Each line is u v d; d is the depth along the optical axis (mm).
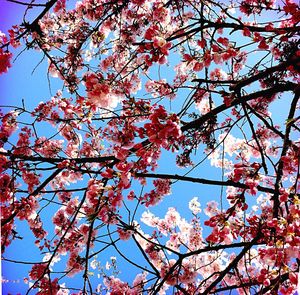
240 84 3354
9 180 3584
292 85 3340
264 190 3312
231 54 3412
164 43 3268
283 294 2736
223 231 3084
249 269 4711
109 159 3438
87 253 3432
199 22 3582
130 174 3074
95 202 3127
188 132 4047
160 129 2916
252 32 3613
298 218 2748
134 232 4062
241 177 3422
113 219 3543
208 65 3465
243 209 3297
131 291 4395
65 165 3389
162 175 3309
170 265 4445
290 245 2693
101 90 3463
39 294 4074
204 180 3314
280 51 4078
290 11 3557
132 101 3523
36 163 3492
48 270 3512
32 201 3707
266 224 3047
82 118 3693
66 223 4762
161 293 4551
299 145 3410
